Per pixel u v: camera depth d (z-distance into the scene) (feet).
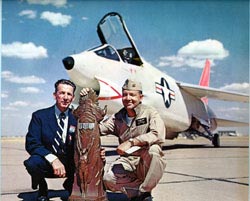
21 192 11.60
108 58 22.07
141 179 9.53
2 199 10.66
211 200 10.55
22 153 23.86
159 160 9.08
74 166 9.87
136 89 9.59
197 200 10.52
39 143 9.78
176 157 21.54
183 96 28.84
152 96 24.25
